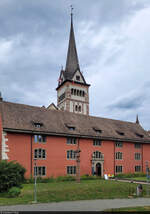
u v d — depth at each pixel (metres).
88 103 74.94
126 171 48.12
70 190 25.53
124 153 48.84
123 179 41.19
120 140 47.94
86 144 43.38
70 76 76.12
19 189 23.59
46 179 35.97
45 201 19.80
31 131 36.75
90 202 19.69
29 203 18.86
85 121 49.00
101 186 28.97
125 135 50.62
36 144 37.47
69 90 72.06
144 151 52.78
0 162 26.00
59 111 47.94
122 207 17.38
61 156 39.75
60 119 45.03
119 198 22.16
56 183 33.53
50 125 41.03
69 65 78.31
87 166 42.38
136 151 51.22
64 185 30.48
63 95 74.56
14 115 38.84
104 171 44.53
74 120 47.19
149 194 25.11
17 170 25.83
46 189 26.56
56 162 38.94
